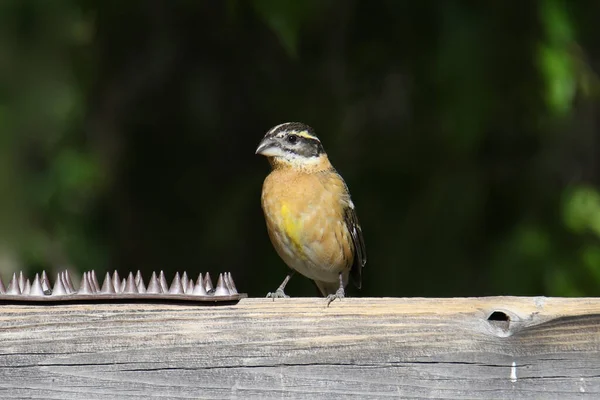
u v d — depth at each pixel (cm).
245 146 1454
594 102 1326
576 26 1154
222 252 1390
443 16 1148
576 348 673
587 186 1290
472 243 1283
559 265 1205
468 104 1135
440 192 1284
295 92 1411
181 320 677
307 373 677
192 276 1392
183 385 673
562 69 1125
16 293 668
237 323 680
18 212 1277
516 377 672
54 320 671
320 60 1385
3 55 1263
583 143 1323
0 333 667
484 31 1143
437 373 675
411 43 1289
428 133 1312
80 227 1323
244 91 1451
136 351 673
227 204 1391
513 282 1202
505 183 1295
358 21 1334
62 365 668
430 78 1253
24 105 1268
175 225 1434
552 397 670
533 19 1144
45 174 1290
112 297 671
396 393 675
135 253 1416
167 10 1416
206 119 1454
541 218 1247
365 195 1334
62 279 677
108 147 1398
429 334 677
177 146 1457
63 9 1254
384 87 1375
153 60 1437
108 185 1377
